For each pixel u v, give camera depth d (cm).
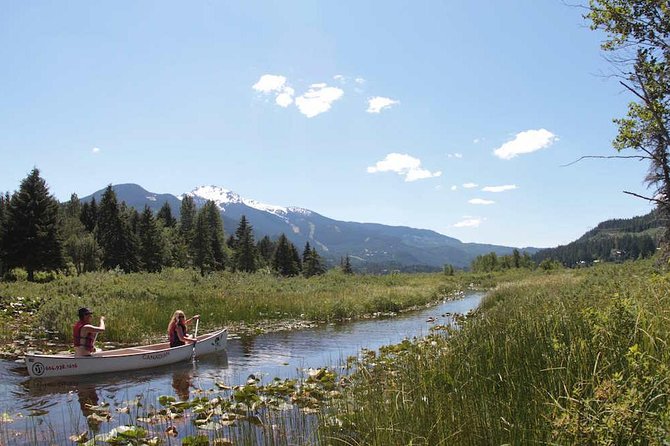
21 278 4394
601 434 358
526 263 8575
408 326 1936
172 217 10981
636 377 405
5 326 1633
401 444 508
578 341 599
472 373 672
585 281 1866
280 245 9769
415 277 5816
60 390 967
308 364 1198
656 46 727
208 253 8044
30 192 4456
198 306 2144
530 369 614
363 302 2572
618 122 822
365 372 878
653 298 701
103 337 1535
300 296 2731
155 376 1088
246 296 2561
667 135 704
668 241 1777
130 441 625
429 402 595
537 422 471
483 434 495
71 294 2309
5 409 833
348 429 618
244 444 595
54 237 4519
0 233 4356
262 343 1530
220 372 1123
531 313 1001
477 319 1214
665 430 345
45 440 668
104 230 6669
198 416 729
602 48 765
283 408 762
